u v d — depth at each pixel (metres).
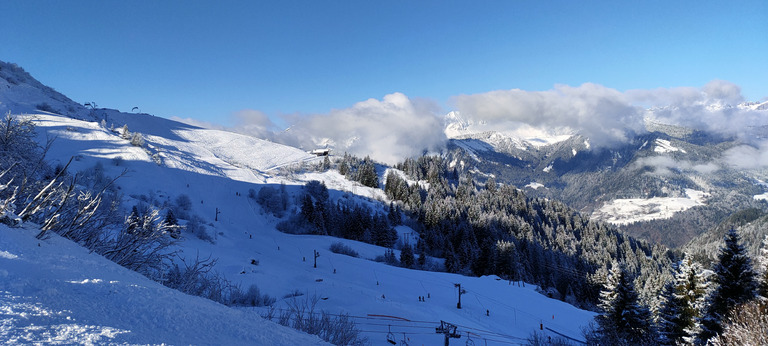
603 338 29.69
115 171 98.69
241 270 39.03
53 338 1.86
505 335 31.41
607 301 31.77
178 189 103.81
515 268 80.56
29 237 4.33
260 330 3.32
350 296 35.09
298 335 3.64
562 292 84.88
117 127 154.25
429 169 198.38
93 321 2.32
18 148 6.64
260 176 139.75
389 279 55.38
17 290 2.44
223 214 98.75
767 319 9.13
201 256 40.81
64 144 104.88
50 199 6.08
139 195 84.56
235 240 74.81
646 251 155.88
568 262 106.56
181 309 3.14
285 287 36.81
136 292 3.19
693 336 23.36
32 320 2.03
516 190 190.50
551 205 183.38
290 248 76.44
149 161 112.56
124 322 2.50
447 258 83.62
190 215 84.06
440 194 161.75
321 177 155.38
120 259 6.35
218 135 197.12
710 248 135.75
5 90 134.62
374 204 136.00
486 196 172.62
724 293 22.17
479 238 112.38
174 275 7.07
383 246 97.31
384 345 21.39
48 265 3.39
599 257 116.25
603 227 158.00
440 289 51.41
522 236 116.25
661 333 27.48
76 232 6.20
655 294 49.16
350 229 103.56
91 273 3.58
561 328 39.66
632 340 28.55
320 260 66.25
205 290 7.49
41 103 138.12
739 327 9.38
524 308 46.78
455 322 32.66
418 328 27.98
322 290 37.00
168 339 2.41
